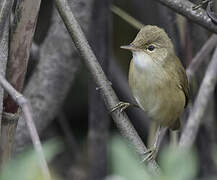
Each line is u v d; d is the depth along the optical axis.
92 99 11.63
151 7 12.64
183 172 3.79
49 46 11.46
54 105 11.62
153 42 8.77
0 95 6.14
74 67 11.45
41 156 3.83
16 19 6.29
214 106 12.72
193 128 9.48
